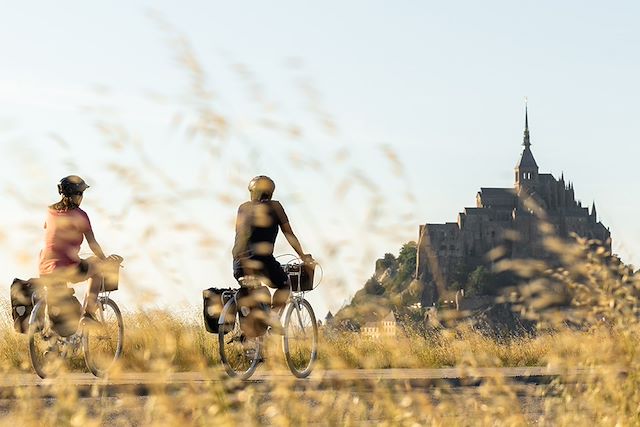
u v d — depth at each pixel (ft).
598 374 35.04
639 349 34.55
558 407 36.52
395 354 34.78
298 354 63.87
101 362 58.65
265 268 57.41
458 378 54.03
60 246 57.41
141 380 47.32
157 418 30.68
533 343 75.31
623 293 32.45
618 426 34.09
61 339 56.65
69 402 33.19
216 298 57.77
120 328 60.23
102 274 57.47
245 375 57.77
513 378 56.13
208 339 69.82
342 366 34.76
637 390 34.71
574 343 35.12
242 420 31.37
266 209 57.77
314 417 32.63
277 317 57.62
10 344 69.36
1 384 43.01
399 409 32.24
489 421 33.60
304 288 60.75
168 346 32.86
